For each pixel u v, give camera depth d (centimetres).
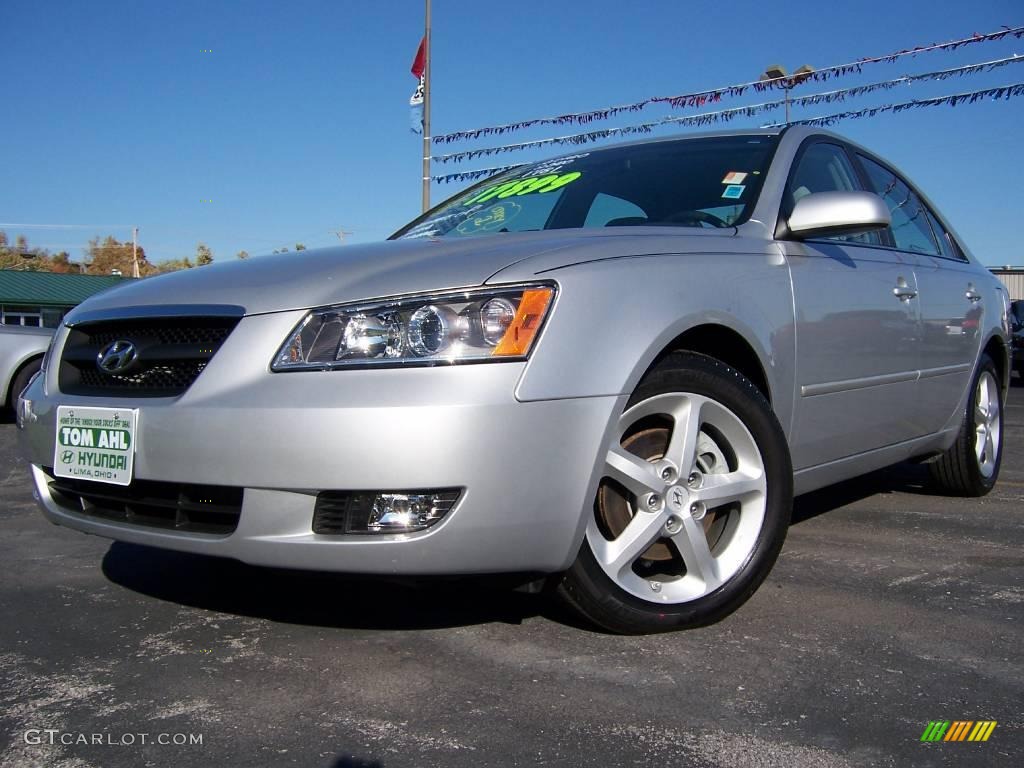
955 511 409
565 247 231
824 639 240
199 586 289
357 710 198
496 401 204
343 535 207
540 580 223
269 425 207
